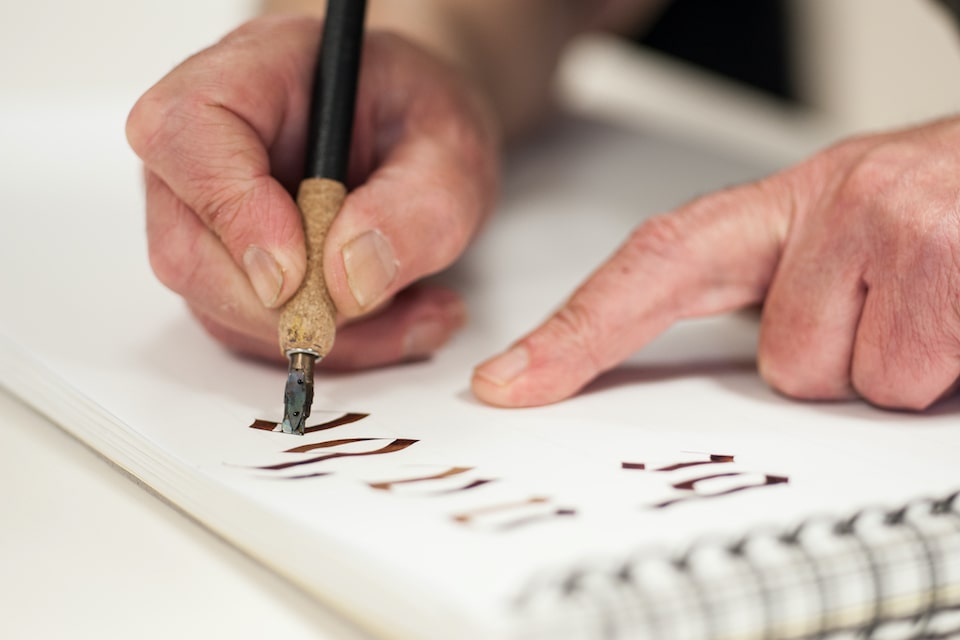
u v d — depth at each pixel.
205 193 0.47
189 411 0.47
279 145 0.50
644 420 0.48
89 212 0.65
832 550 0.40
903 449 0.46
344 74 0.49
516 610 0.38
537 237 0.64
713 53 1.05
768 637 0.39
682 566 0.39
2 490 0.46
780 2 1.04
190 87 0.48
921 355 0.47
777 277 0.50
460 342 0.54
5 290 0.56
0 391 0.53
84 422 0.48
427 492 0.42
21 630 0.41
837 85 1.06
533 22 0.74
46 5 0.81
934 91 1.07
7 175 0.68
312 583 0.41
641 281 0.50
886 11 1.06
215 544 0.44
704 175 0.73
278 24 0.51
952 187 0.47
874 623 0.40
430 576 0.39
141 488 0.47
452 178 0.50
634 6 0.94
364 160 0.53
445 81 0.54
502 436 0.46
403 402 0.49
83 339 0.53
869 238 0.48
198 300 0.49
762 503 0.42
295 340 0.46
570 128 0.84
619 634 0.38
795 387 0.49
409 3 0.68
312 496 0.42
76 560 0.43
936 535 0.41
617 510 0.42
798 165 0.51
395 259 0.48
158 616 0.42
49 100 0.81
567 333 0.49
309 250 0.47
